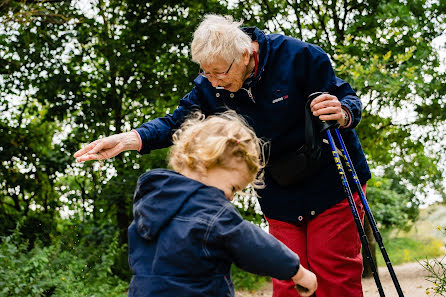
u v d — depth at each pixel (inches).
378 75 277.3
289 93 100.7
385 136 395.5
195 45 96.7
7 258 213.9
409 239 503.8
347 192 89.6
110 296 272.4
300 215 104.7
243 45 96.0
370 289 299.0
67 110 410.9
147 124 107.7
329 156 101.6
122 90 408.8
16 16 304.8
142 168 420.8
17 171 472.7
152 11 399.2
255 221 406.3
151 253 65.6
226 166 69.5
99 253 302.4
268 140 102.4
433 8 360.5
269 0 398.3
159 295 62.4
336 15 379.2
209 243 63.4
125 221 446.9
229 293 65.5
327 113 91.0
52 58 382.3
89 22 391.5
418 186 435.5
